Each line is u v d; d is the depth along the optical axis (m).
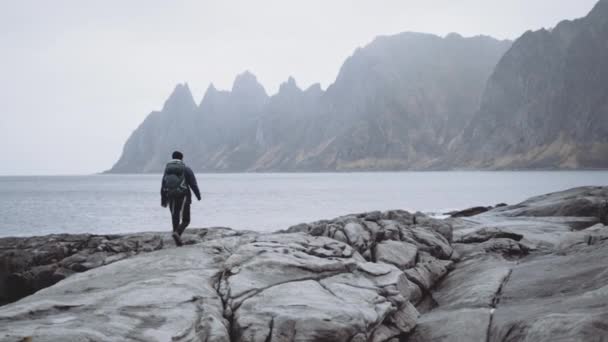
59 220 41.41
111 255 13.27
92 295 5.20
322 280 6.34
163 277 6.11
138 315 4.56
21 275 12.97
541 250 10.25
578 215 16.48
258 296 5.52
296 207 51.03
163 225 37.19
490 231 11.55
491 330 5.11
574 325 4.18
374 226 9.91
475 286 7.22
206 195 78.94
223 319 5.05
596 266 6.61
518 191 71.62
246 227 33.75
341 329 4.83
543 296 5.96
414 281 8.01
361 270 6.87
